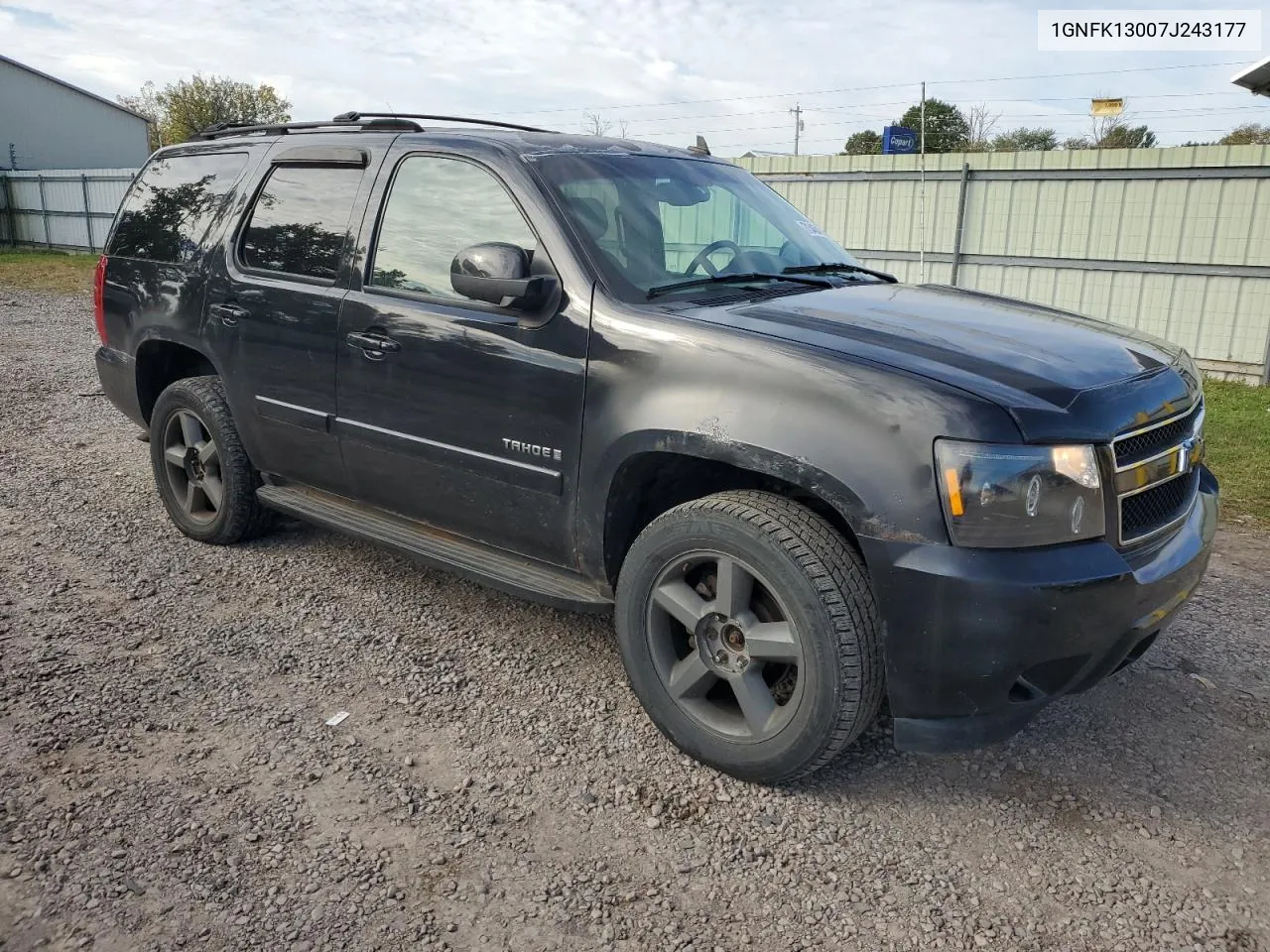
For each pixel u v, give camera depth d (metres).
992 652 2.48
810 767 2.78
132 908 2.33
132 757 2.96
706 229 3.66
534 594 3.33
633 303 3.06
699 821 2.75
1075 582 2.46
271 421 4.16
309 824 2.67
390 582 4.38
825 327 2.88
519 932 2.31
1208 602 4.39
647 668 3.07
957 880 2.54
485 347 3.29
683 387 2.84
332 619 3.99
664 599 3.00
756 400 2.71
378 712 3.28
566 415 3.12
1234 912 2.43
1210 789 2.95
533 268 3.23
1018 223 12.50
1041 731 3.27
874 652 2.65
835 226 14.20
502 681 3.52
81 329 12.95
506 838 2.65
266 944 2.24
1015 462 2.44
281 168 4.21
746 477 3.07
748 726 2.88
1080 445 2.52
